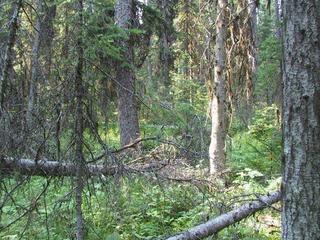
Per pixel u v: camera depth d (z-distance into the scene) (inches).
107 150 188.1
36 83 178.1
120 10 472.1
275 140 411.5
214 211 269.6
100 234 253.9
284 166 162.2
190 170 262.7
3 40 184.4
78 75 174.6
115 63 409.4
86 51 176.2
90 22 180.4
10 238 236.5
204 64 440.5
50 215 200.1
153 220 286.7
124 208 277.6
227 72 422.9
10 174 198.1
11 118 178.9
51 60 177.6
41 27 179.5
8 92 180.1
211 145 399.5
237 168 405.4
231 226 258.2
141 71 530.3
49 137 181.2
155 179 235.9
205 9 462.9
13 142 180.1
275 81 411.8
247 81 422.0
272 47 408.5
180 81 618.5
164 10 602.2
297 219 158.2
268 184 358.9
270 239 258.1
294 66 156.9
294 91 157.2
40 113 176.4
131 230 267.9
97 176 195.6
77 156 179.8
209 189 277.1
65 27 177.3
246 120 475.5
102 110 193.5
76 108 175.9
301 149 156.6
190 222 270.1
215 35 428.1
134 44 496.7
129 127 431.8
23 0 180.1
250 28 410.3
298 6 155.6
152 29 522.9
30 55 183.2
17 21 180.1
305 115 155.5
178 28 624.7
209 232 230.5
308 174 155.8
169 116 358.0
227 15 411.2
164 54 684.7
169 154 237.9
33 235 229.5
